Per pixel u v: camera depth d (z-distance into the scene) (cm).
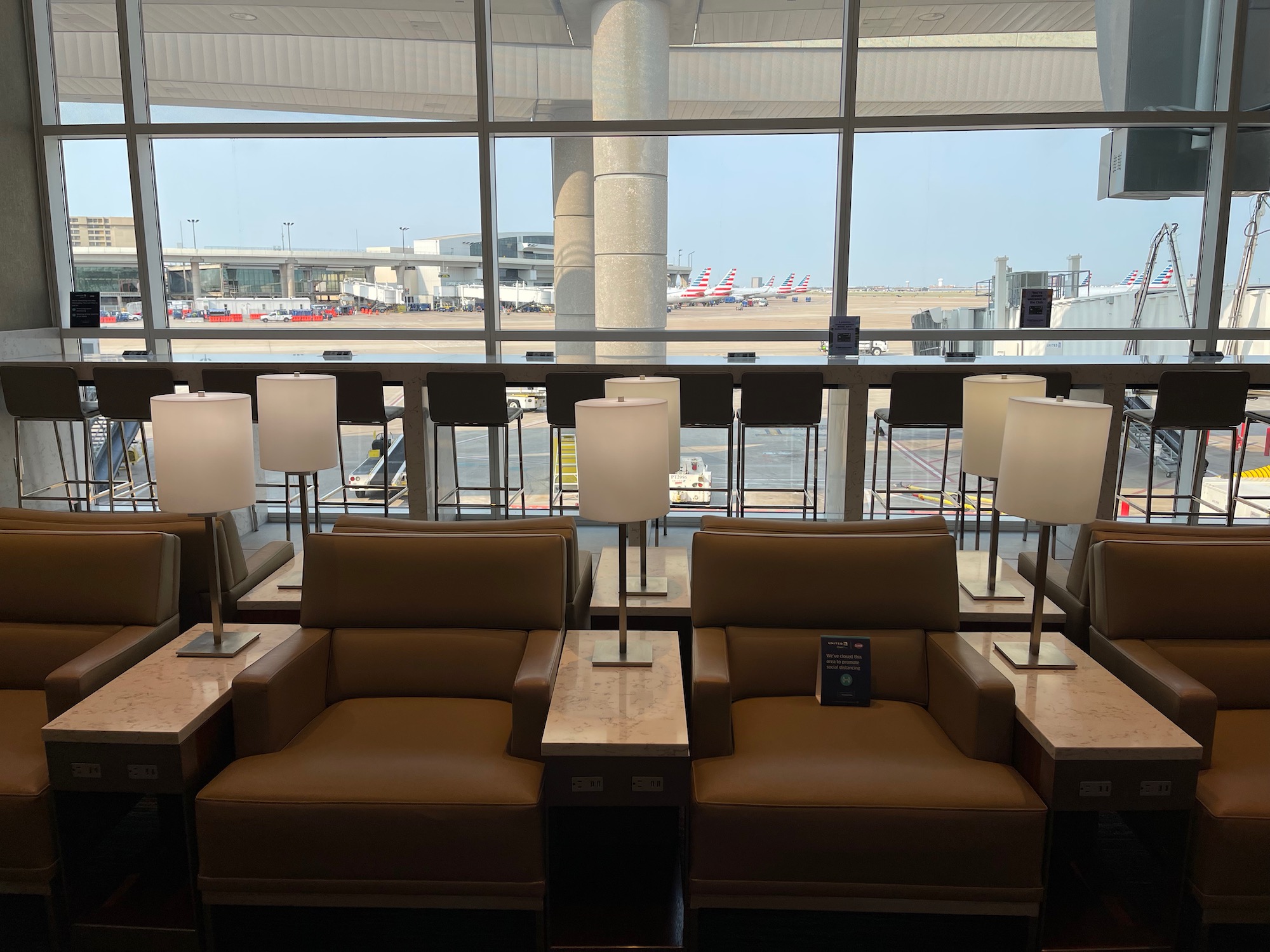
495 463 554
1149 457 474
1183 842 196
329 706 241
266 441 293
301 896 203
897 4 509
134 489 514
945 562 246
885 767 208
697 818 199
